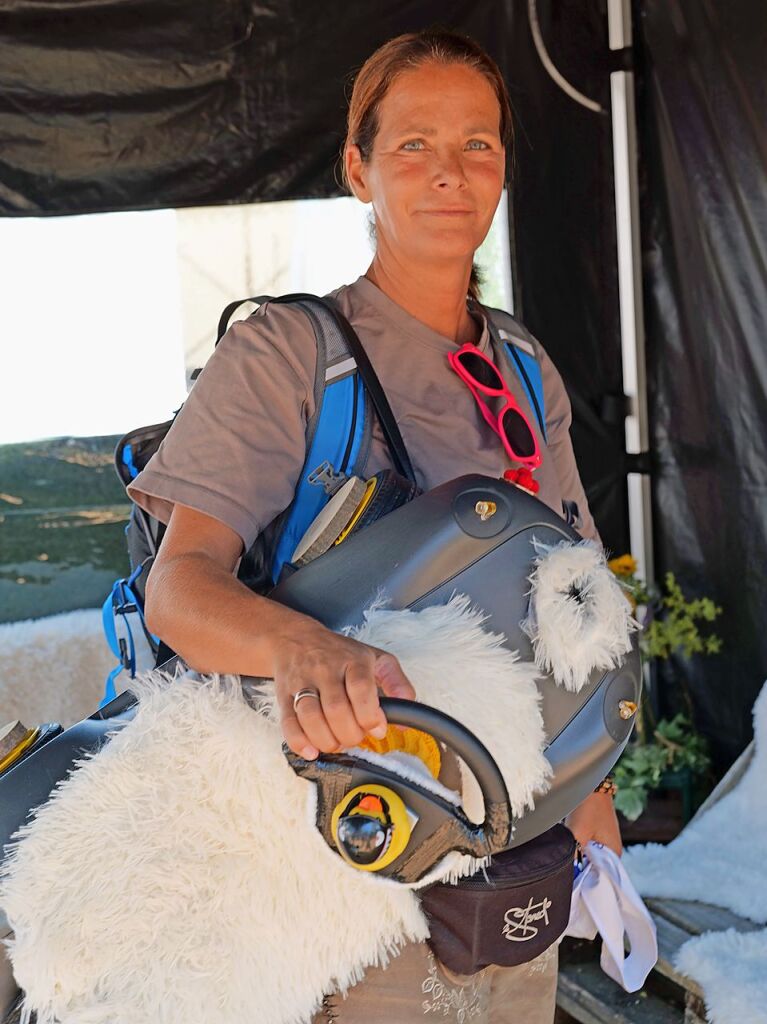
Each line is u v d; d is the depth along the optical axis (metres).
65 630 2.73
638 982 1.36
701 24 2.51
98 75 2.62
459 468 1.21
